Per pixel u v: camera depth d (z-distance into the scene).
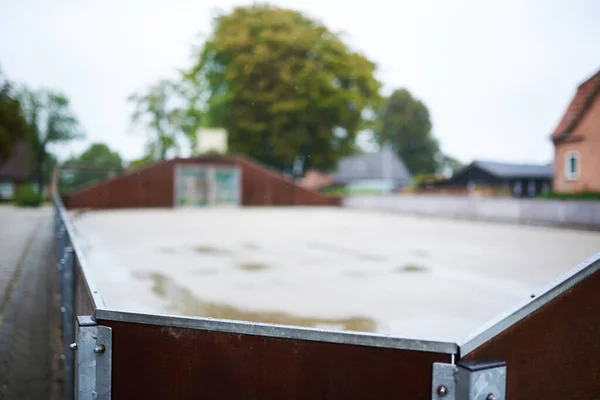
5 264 7.31
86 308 2.05
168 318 1.47
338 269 5.59
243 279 4.91
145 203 19.70
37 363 3.58
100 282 4.67
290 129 25.56
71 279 3.18
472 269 5.62
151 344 1.49
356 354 1.34
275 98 24.88
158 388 1.49
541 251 7.39
